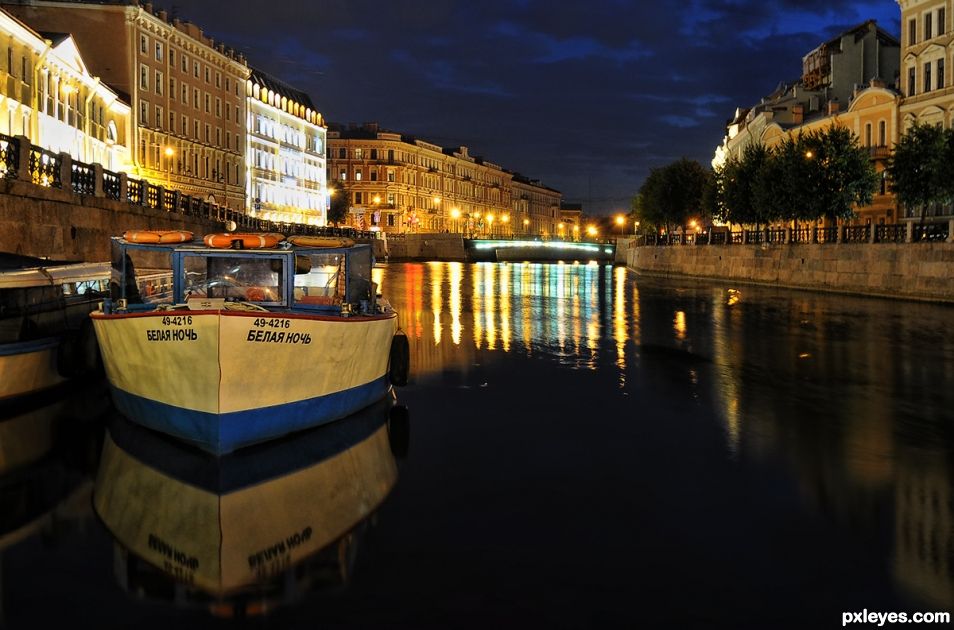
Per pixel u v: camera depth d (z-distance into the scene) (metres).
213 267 11.85
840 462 10.21
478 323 26.31
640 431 11.83
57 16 57.38
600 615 6.29
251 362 9.89
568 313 30.05
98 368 14.01
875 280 37.28
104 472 9.68
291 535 7.86
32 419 12.07
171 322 9.74
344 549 7.52
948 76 48.16
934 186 37.66
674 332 23.95
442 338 22.27
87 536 7.87
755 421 12.45
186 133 67.44
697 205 73.62
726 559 7.28
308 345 10.48
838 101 66.00
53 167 20.61
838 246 40.31
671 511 8.48
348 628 6.12
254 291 11.88
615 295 39.88
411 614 6.31
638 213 82.56
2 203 17.28
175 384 10.09
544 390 14.86
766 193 47.75
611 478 9.57
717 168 70.50
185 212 35.25
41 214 19.34
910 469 9.89
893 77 66.81
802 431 11.80
